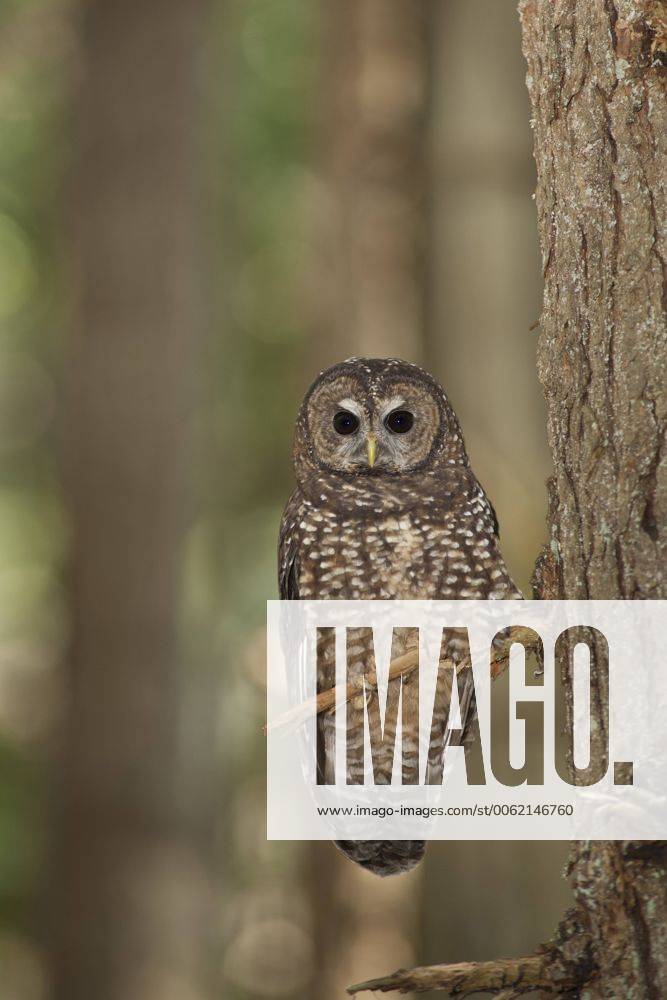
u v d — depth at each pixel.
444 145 11.55
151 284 14.41
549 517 4.95
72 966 13.73
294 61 18.22
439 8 11.93
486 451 10.77
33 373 23.05
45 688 21.06
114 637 14.12
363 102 15.12
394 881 15.67
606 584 4.50
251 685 19.78
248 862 19.94
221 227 18.94
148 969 13.60
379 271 15.16
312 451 6.90
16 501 23.70
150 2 14.62
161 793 13.95
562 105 4.68
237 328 20.28
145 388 14.30
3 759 19.86
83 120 14.81
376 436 6.68
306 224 19.05
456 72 11.62
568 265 4.67
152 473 14.23
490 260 11.14
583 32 4.60
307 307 18.39
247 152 18.72
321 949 15.62
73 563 14.41
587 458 4.59
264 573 20.62
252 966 19.38
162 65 14.62
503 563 6.57
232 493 20.69
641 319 4.44
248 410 20.86
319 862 15.80
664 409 4.40
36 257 20.88
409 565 6.53
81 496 14.36
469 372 10.98
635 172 4.46
